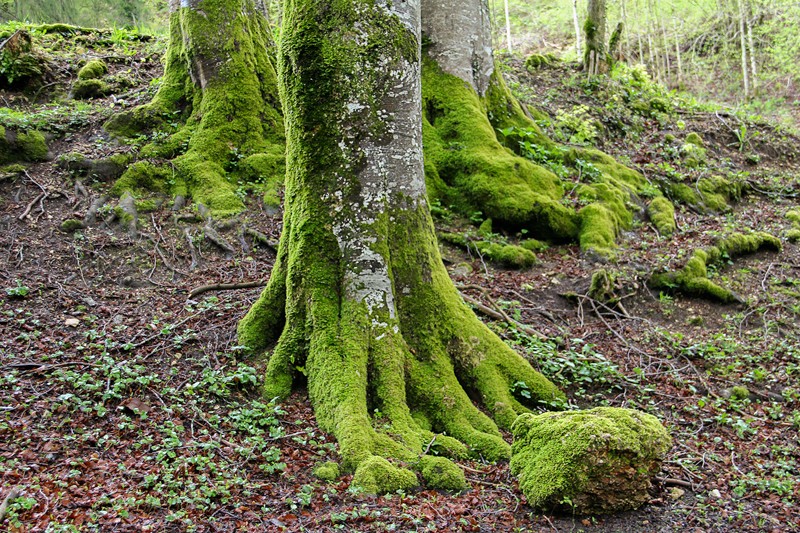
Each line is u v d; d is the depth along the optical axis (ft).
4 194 26.58
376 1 18.43
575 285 28.14
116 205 27.22
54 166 28.50
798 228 36.47
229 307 22.18
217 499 13.97
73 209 26.71
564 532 14.01
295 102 18.63
